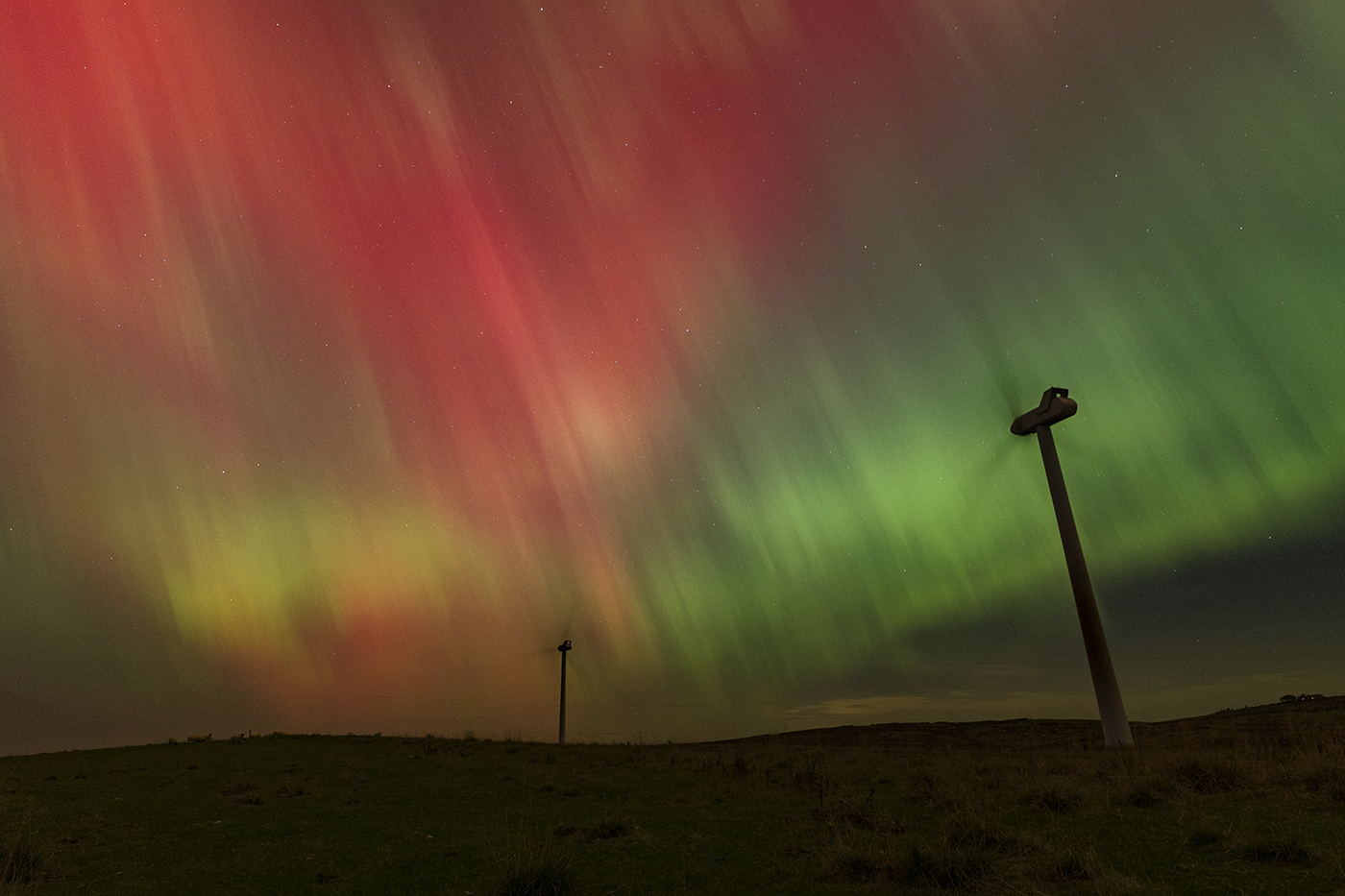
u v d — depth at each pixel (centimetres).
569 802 1457
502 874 775
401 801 1501
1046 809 1135
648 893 734
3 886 826
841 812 1169
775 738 5728
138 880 859
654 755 2827
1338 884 643
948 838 897
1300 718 3547
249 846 1047
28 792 1741
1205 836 839
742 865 850
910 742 4381
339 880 838
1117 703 3559
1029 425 4369
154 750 3228
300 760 2614
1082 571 3903
